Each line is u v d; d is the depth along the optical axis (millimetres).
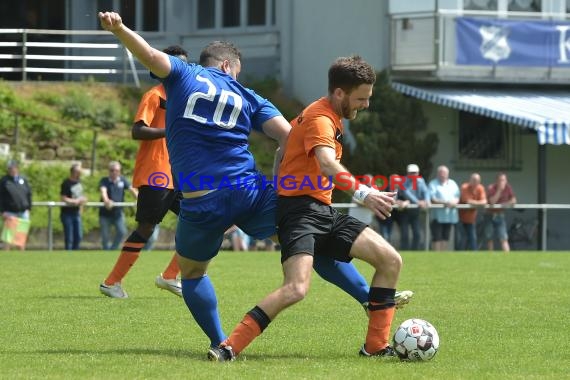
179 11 70688
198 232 15328
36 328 18656
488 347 16531
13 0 73250
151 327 18828
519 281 28797
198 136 15125
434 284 27688
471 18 59000
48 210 47969
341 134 15539
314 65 65812
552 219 51938
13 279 28625
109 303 22609
